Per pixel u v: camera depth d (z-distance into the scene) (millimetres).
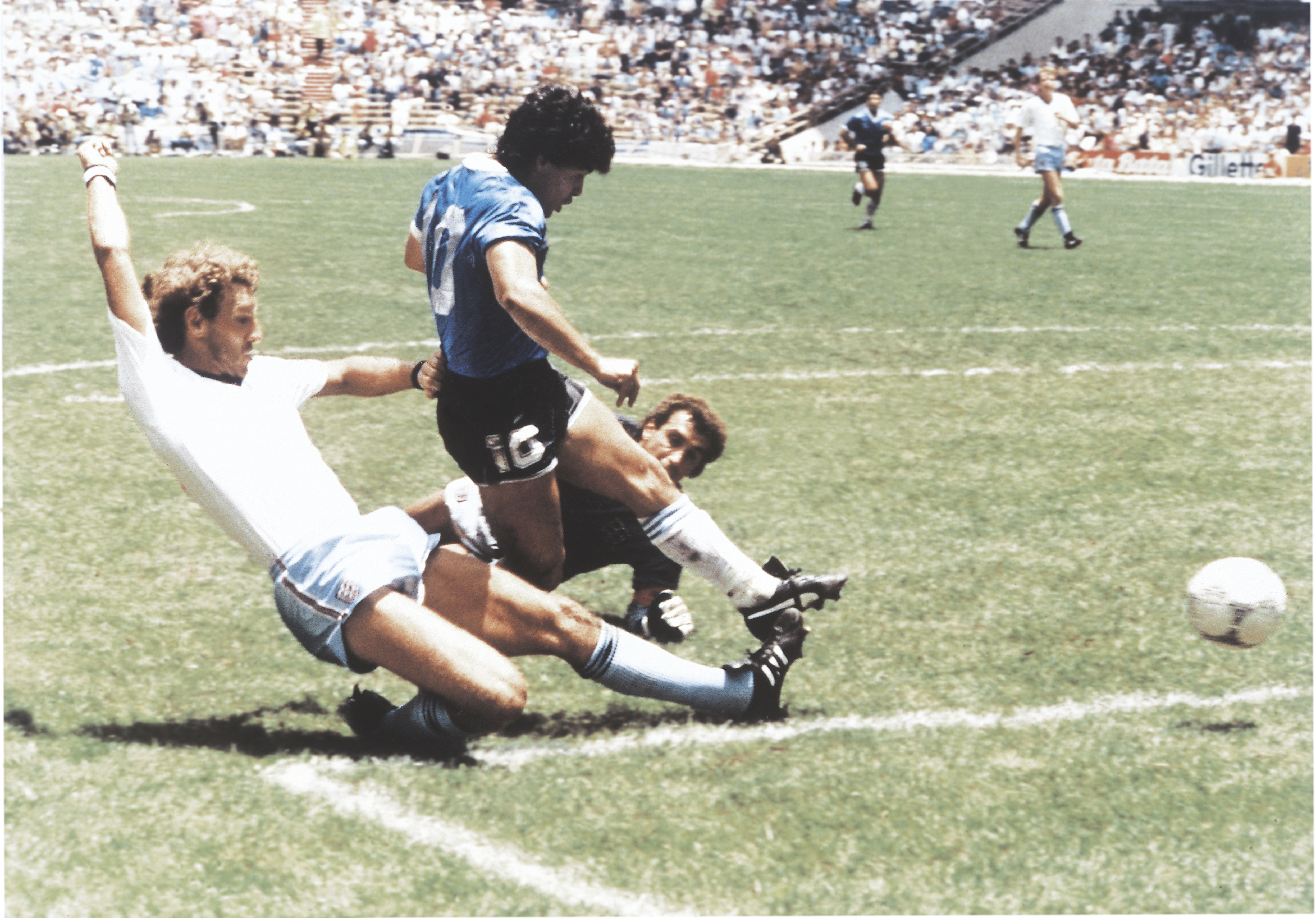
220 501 3504
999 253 16141
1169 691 4078
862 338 10188
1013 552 5379
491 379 4000
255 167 30000
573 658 3725
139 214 18766
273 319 10648
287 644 4312
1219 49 43375
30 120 34188
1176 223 20688
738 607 4078
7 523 5398
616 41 43062
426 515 4438
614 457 4051
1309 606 4832
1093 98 42375
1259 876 3051
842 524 5707
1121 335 10406
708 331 10430
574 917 2816
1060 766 3553
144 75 37469
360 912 2811
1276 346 10039
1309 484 6402
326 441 6934
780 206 23000
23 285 11750
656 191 26000
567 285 12680
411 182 26188
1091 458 6824
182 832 3090
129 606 4574
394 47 41156
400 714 3578
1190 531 5672
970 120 40281
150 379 3508
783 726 3787
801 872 3014
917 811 3295
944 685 4086
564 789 3354
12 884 2863
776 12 44188
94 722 3676
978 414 7750
